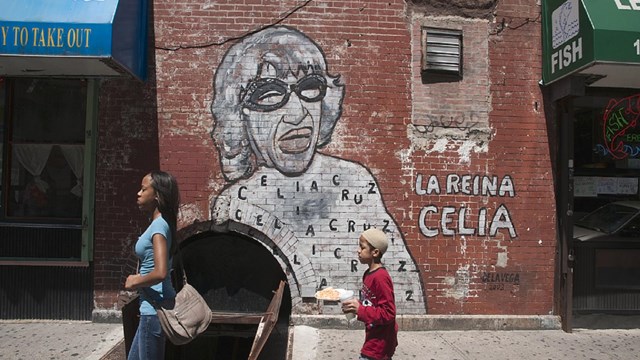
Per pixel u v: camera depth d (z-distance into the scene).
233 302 6.55
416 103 6.42
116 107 6.29
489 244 6.40
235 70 6.34
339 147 6.34
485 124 6.46
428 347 5.66
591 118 6.58
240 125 6.31
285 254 6.26
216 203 6.25
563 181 6.34
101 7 5.30
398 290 6.31
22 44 5.16
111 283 6.23
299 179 6.31
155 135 6.27
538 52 6.53
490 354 5.48
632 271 6.51
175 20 6.32
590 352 5.59
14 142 6.41
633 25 5.32
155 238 3.55
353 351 5.46
